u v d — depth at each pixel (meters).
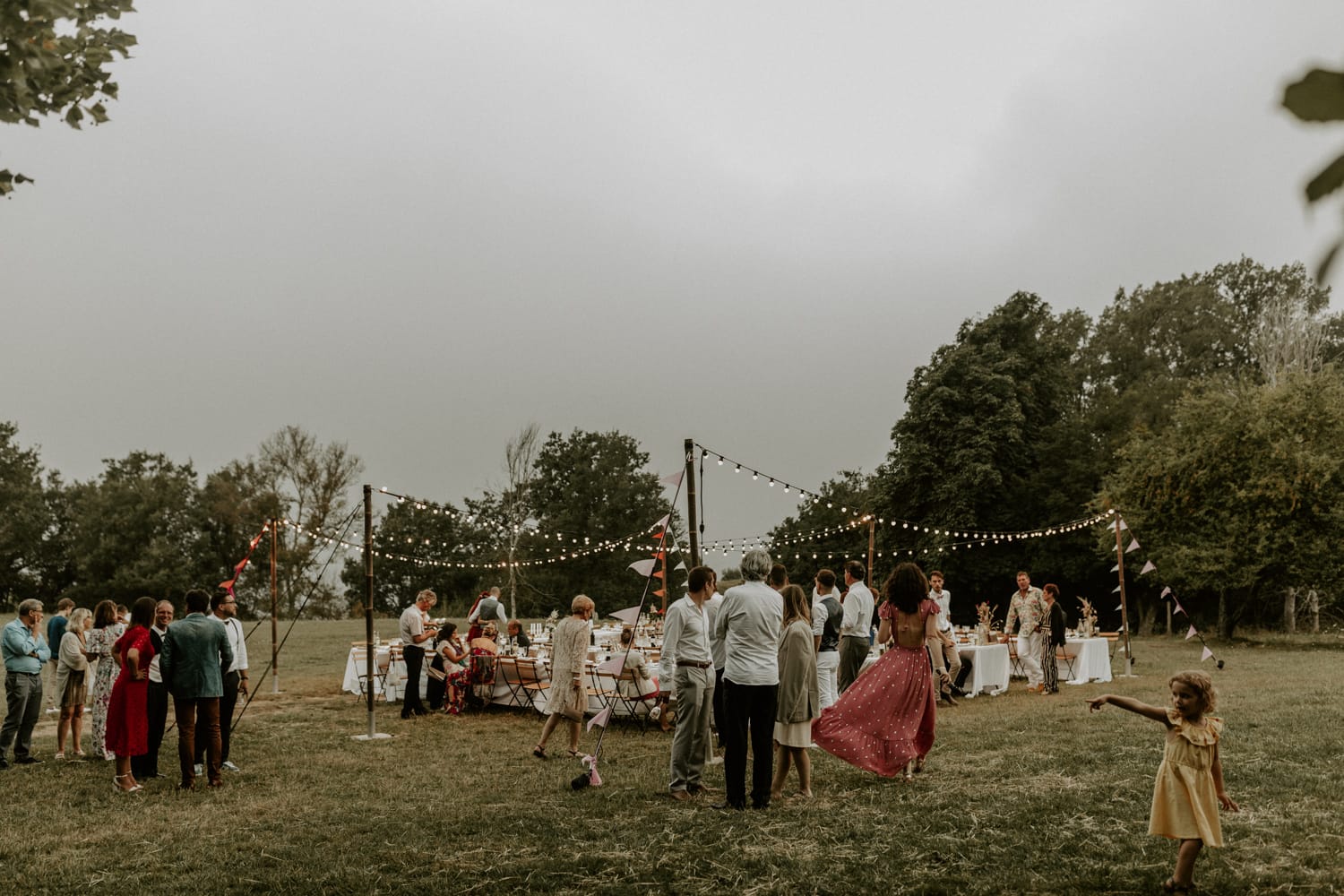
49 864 5.99
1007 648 14.56
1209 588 28.42
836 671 11.64
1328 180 0.68
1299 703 11.07
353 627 35.84
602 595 48.75
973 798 6.84
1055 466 35.34
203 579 52.59
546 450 52.84
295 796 7.84
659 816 6.71
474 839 6.29
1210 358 43.38
